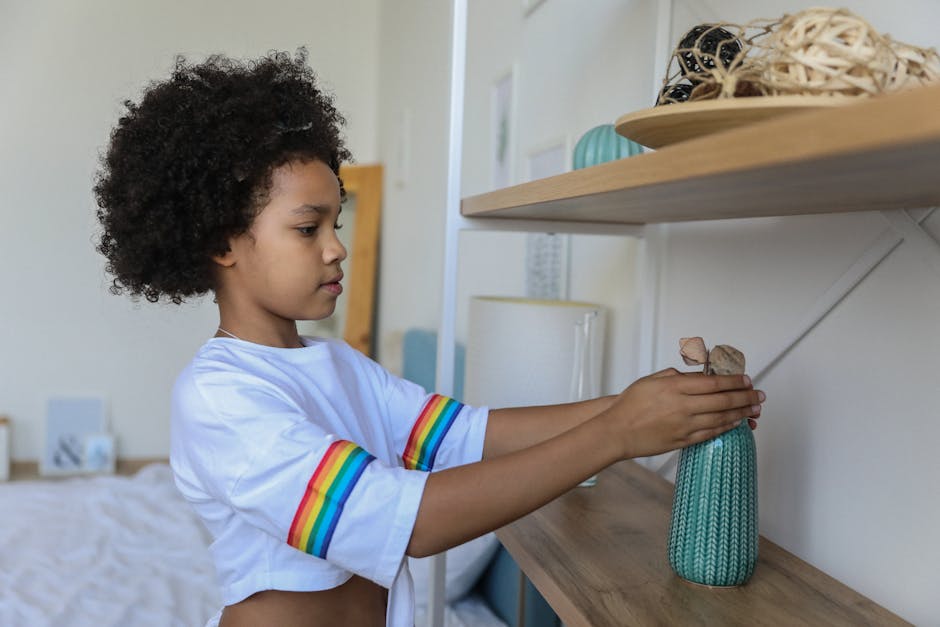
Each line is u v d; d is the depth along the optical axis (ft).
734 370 2.63
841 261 3.10
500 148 7.29
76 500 8.07
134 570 6.39
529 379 4.29
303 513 2.40
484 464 2.40
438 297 9.69
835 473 3.11
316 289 2.86
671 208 3.02
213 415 2.60
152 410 12.79
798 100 1.91
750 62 2.18
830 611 2.71
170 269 3.00
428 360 8.40
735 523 2.83
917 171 1.64
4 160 12.27
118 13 12.41
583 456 2.40
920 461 2.72
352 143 13.66
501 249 7.30
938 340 2.65
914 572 2.74
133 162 2.89
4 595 5.72
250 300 2.94
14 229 12.34
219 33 12.87
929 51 2.10
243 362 2.83
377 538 2.36
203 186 2.78
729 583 2.85
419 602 5.49
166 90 2.95
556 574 2.93
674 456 4.32
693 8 4.07
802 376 3.31
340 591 2.93
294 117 2.90
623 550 3.19
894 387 2.83
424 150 10.44
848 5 3.05
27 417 12.50
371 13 13.57
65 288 12.48
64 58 12.32
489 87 7.63
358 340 12.72
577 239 5.71
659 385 2.50
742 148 1.64
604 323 4.93
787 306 3.40
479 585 5.90
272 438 2.50
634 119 2.23
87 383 12.62
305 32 13.34
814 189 2.09
